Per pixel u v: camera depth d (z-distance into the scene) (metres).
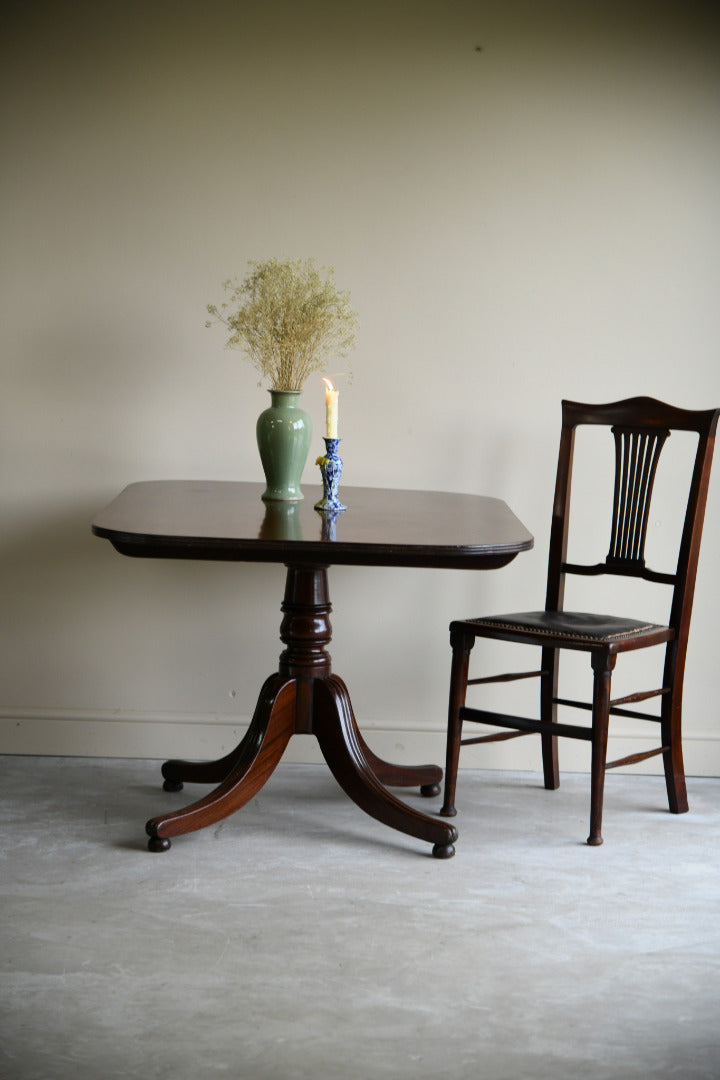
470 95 3.30
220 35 3.29
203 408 3.40
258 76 3.29
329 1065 1.82
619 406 3.15
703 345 3.36
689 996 2.08
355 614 3.45
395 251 3.34
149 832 2.70
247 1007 1.99
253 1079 1.78
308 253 3.35
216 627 3.45
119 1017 1.95
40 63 3.29
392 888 2.53
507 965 2.18
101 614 3.45
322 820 2.96
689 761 3.45
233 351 3.37
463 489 3.42
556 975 2.15
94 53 3.29
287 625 2.94
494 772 3.45
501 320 3.37
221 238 3.34
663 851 2.81
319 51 3.29
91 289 3.36
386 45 3.29
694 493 3.03
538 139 3.32
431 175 3.32
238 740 3.46
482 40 3.29
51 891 2.46
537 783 3.35
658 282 3.35
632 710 3.45
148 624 3.45
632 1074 1.82
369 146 3.32
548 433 3.40
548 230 3.34
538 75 3.30
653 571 3.10
